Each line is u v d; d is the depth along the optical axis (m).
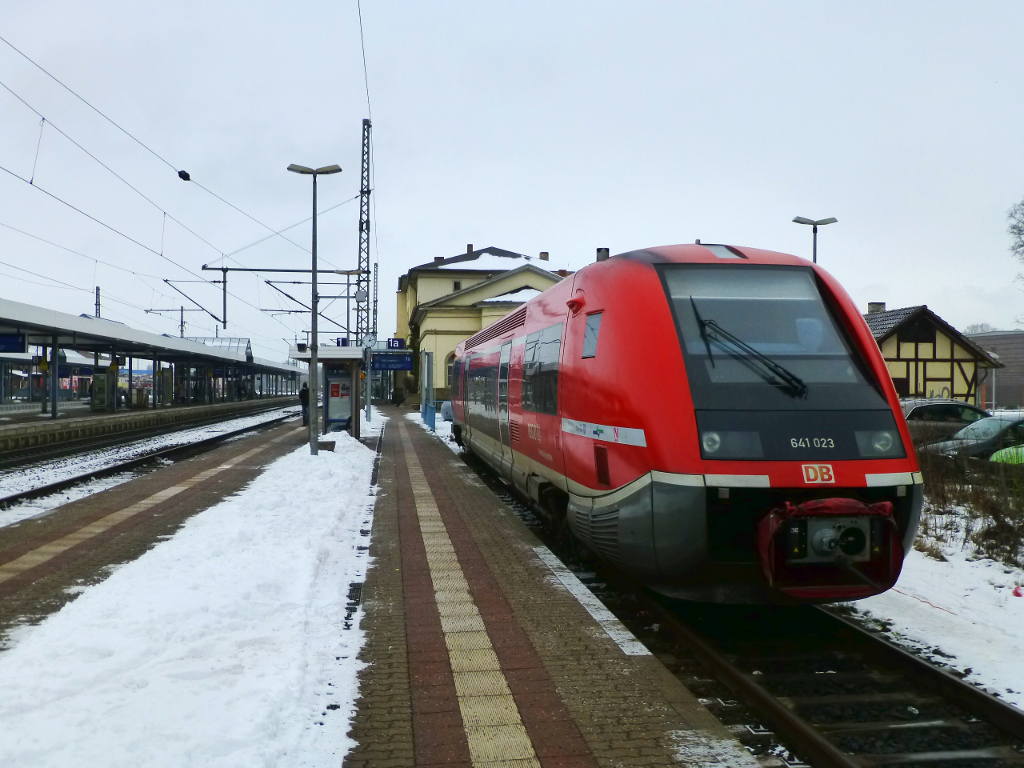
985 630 5.76
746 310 6.14
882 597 6.63
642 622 6.18
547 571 7.50
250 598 6.12
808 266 6.63
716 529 5.28
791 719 4.09
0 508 10.60
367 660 5.06
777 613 6.33
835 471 5.26
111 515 10.09
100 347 34.81
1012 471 10.24
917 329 32.28
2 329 25.30
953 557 8.11
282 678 4.43
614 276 6.75
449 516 10.60
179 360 44.19
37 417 31.81
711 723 4.17
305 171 18.33
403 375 59.31
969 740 4.13
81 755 3.43
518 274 45.41
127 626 5.27
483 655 5.17
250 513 9.92
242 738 3.66
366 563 7.81
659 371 5.73
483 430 13.97
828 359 5.89
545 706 4.36
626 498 5.71
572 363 7.26
